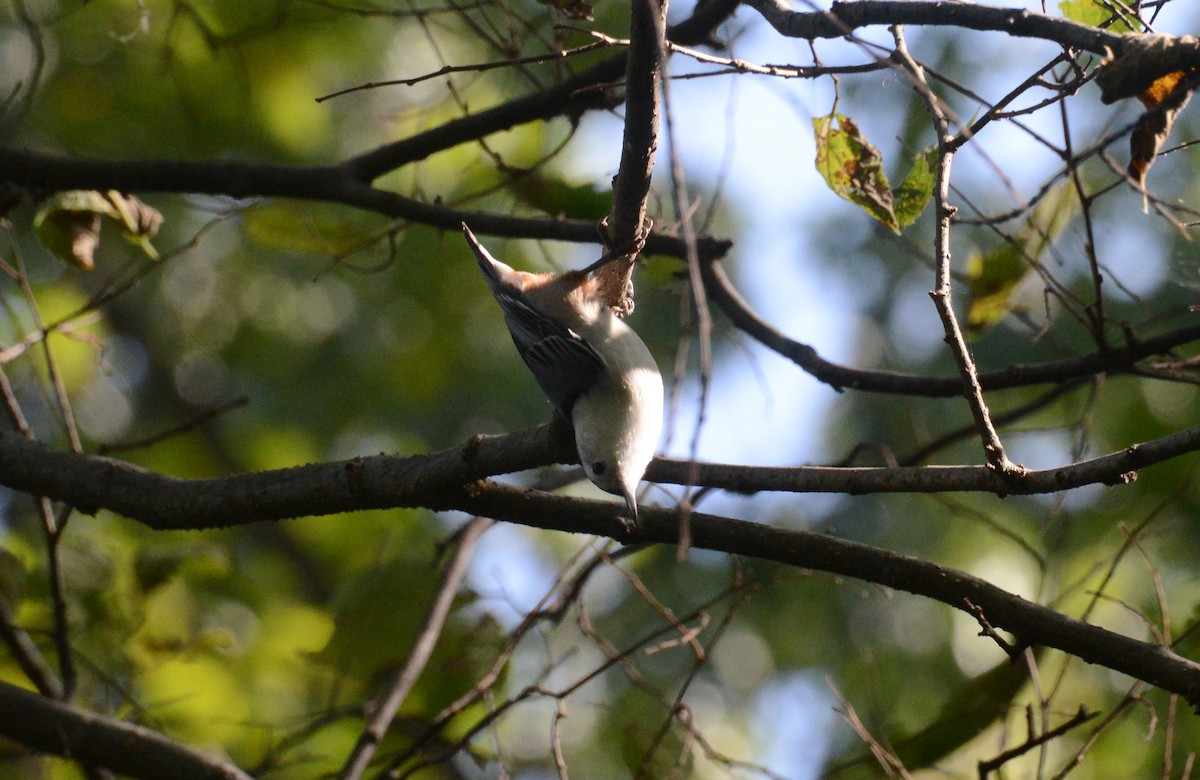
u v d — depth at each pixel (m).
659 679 14.36
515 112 9.65
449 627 10.34
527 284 7.88
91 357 14.66
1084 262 12.23
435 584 10.39
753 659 14.52
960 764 9.38
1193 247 11.00
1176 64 5.55
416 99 13.63
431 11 9.27
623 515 7.38
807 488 6.92
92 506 8.05
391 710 8.88
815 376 9.25
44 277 14.52
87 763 7.59
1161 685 6.21
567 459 7.31
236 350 16.80
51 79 13.46
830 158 7.66
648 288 11.66
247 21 12.91
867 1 6.46
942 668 13.88
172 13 12.52
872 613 14.43
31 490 8.19
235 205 11.25
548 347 7.59
